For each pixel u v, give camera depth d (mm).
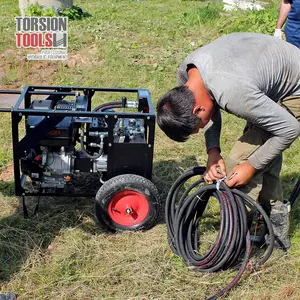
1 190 4043
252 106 2445
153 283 2977
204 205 3252
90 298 2855
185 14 10523
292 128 2541
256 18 9555
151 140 3373
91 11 11625
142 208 3471
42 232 3467
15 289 2904
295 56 2721
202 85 2531
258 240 3266
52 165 3473
